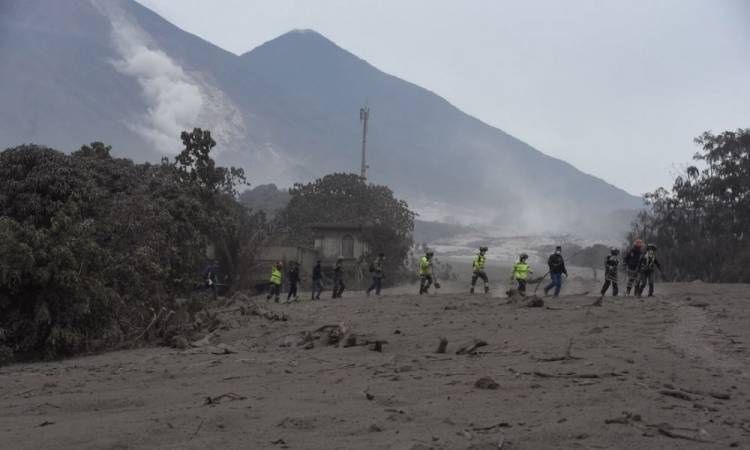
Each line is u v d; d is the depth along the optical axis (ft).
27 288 58.13
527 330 54.90
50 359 57.67
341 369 39.96
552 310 69.41
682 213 226.38
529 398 27.58
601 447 20.24
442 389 30.68
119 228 76.64
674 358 37.65
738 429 22.49
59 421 28.09
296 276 113.39
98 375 44.01
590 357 38.50
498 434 21.80
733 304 73.77
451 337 53.11
